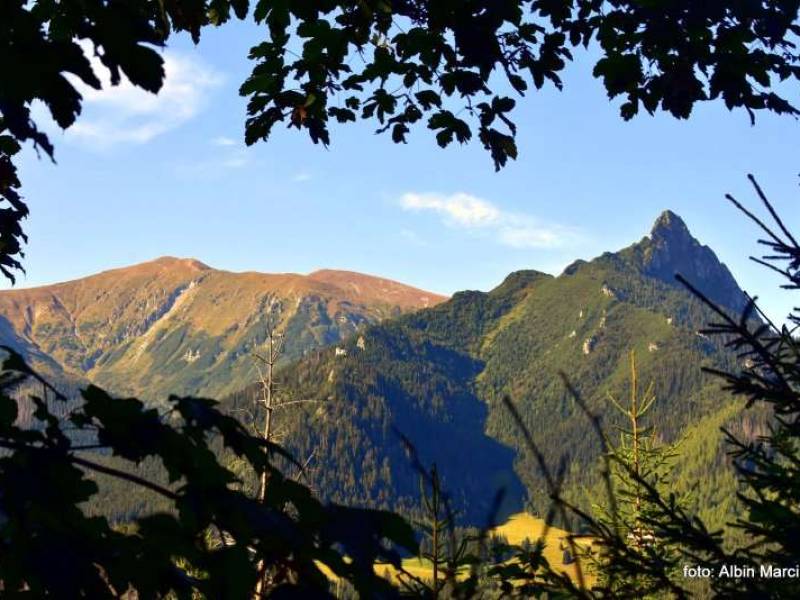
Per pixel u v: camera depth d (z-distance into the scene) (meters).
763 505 3.07
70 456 1.71
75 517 1.80
